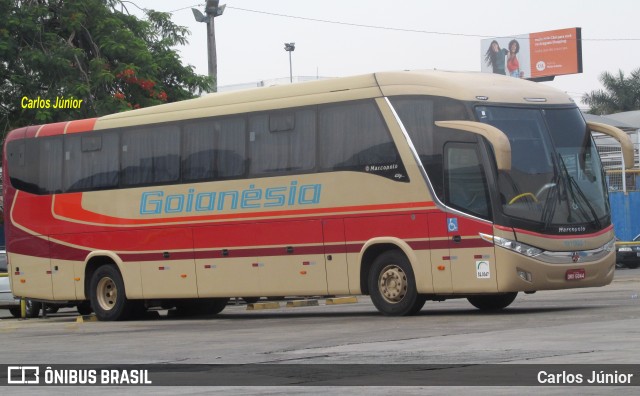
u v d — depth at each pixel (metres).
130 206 34.03
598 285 27.62
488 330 22.47
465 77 27.73
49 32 52.44
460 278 26.75
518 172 26.67
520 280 26.22
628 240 62.38
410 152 27.53
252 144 30.88
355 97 28.69
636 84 135.12
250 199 30.86
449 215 26.86
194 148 32.41
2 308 44.16
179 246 32.66
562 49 138.38
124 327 30.62
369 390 14.91
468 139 26.59
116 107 50.41
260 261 30.62
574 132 28.09
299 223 29.69
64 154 36.00
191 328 28.64
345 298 38.88
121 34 52.62
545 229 26.62
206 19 52.44
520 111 27.41
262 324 28.78
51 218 36.22
